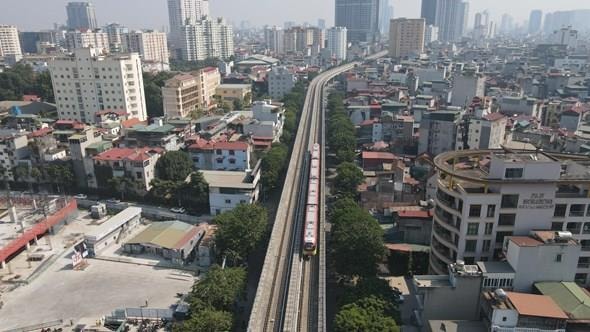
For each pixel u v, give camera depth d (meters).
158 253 111.75
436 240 84.81
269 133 181.75
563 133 167.62
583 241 76.62
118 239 119.50
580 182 73.12
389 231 112.31
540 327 61.81
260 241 106.62
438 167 80.00
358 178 136.88
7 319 87.50
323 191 130.88
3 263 106.06
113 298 94.00
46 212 126.75
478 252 77.31
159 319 86.00
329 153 186.25
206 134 171.88
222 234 102.25
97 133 156.25
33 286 98.56
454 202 78.62
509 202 74.56
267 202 142.62
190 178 135.75
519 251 68.69
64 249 115.19
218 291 82.06
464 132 160.25
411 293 88.62
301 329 77.06
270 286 90.69
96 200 144.00
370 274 89.88
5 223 122.12
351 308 70.81
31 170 145.75
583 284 77.50
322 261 94.38
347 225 97.06
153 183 139.88
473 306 70.44
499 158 76.00
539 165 72.62
